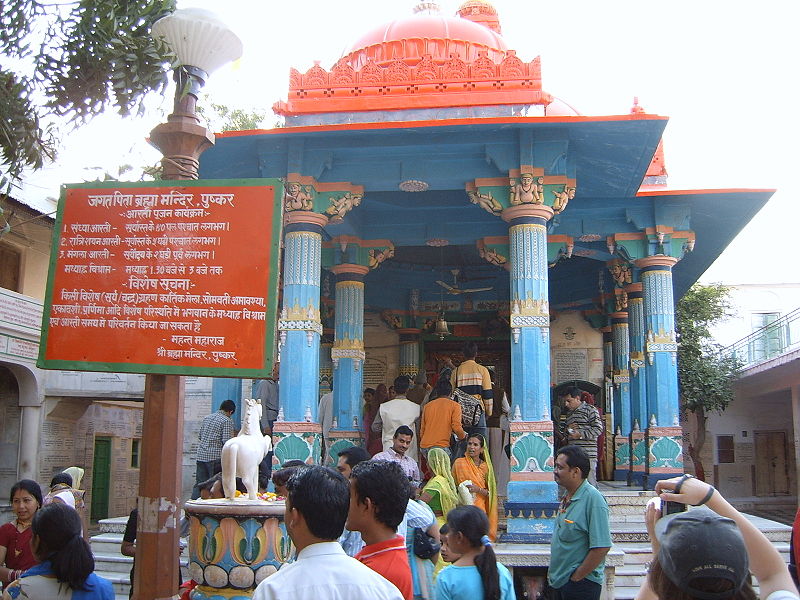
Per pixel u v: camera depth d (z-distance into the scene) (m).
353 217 12.69
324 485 3.04
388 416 10.41
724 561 2.02
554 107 14.02
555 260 13.18
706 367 24.39
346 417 12.77
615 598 8.63
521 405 9.86
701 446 24.86
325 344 16.86
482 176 10.44
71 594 4.21
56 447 19.69
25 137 5.42
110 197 4.80
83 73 5.40
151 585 4.46
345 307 13.14
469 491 8.47
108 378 19.36
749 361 24.47
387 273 18.08
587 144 10.40
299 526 3.03
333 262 13.23
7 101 5.31
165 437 4.61
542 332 9.95
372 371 18.14
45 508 4.32
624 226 13.11
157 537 4.51
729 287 28.14
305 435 10.20
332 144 10.43
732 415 26.17
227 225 4.70
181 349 4.60
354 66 12.26
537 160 10.14
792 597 2.43
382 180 10.59
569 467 5.50
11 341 17.84
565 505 5.59
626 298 16.52
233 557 4.85
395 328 18.20
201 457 10.34
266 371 4.52
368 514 3.74
